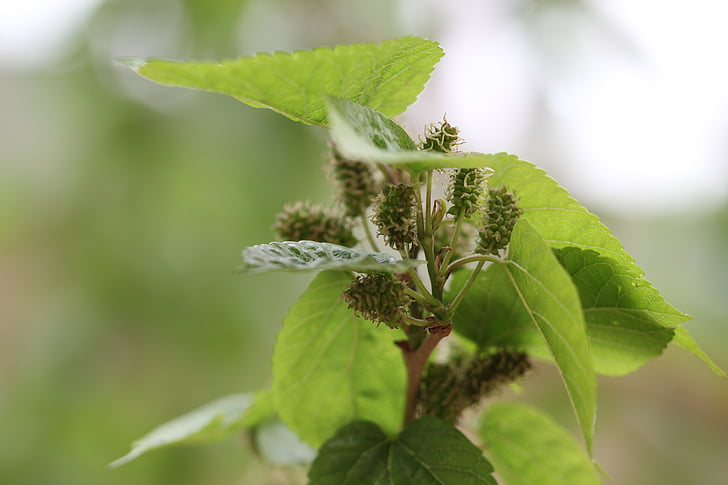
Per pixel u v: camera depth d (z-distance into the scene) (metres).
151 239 1.01
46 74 1.06
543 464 0.54
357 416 0.52
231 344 1.01
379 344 0.51
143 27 1.04
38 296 1.07
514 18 1.03
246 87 0.45
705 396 1.15
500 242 0.47
